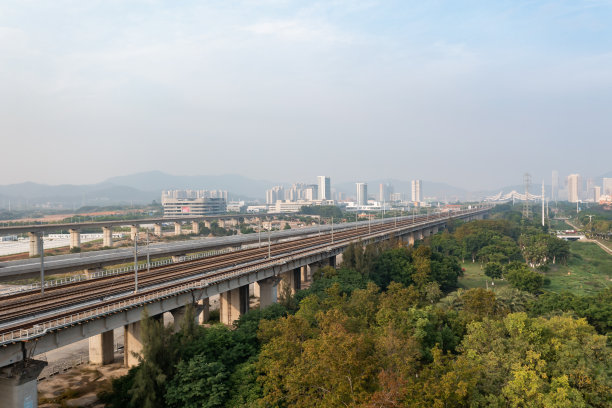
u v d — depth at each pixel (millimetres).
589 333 60438
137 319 66438
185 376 53188
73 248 188250
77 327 56719
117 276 92812
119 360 75938
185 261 112812
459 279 152125
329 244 150125
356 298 83188
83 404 58375
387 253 138500
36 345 51500
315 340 50594
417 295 93125
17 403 49406
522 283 122875
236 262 107250
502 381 50719
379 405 37281
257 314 75125
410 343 53312
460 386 41438
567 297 92500
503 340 57094
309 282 143375
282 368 50438
